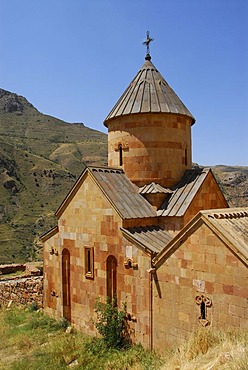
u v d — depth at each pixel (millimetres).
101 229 12586
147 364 9250
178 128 14258
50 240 15398
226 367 6402
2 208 71625
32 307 16531
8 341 13023
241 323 8250
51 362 10906
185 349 8383
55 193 83938
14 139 128250
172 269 9945
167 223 12562
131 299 11289
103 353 11047
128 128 14141
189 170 14383
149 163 13805
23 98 187750
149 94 14352
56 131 154875
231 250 8445
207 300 9008
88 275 13117
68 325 14031
